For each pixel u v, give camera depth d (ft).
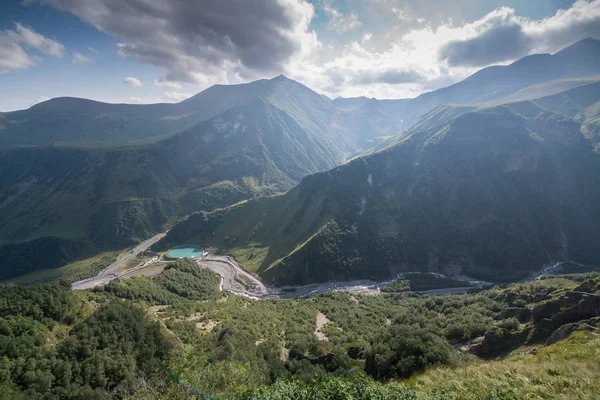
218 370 77.30
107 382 131.54
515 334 191.62
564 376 71.82
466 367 103.09
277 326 308.19
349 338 267.18
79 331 155.02
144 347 155.63
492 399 65.31
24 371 125.49
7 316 151.74
